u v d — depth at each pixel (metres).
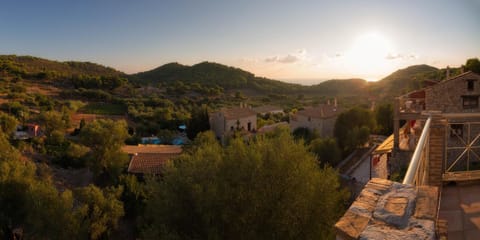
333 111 40.34
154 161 25.55
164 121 53.97
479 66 26.30
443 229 1.90
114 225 15.59
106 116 59.62
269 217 8.36
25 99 57.69
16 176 15.66
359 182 20.44
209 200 8.17
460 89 19.62
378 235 1.74
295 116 42.69
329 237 8.05
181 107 66.38
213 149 10.41
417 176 2.99
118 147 27.44
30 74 79.88
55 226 13.18
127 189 17.75
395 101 17.25
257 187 8.56
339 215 8.60
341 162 25.61
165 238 7.82
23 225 15.24
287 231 8.14
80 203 16.78
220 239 8.01
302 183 8.56
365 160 25.44
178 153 27.28
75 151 30.48
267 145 9.33
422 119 5.75
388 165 19.64
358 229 1.83
